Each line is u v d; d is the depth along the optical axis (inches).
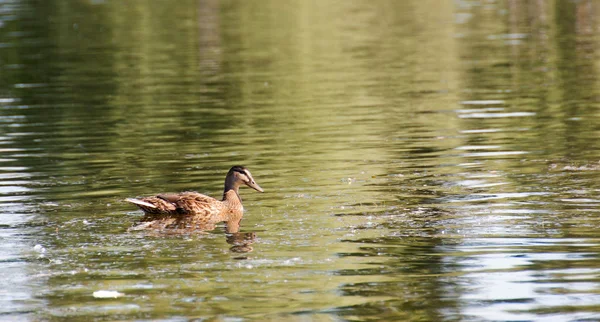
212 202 559.5
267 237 502.0
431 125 854.5
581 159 679.1
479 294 405.7
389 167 680.4
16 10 2308.1
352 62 1355.8
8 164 738.2
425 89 1082.1
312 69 1296.8
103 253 478.3
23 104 1077.8
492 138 781.3
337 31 1781.5
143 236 510.6
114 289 421.7
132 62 1430.9
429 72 1223.5
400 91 1074.1
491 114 901.8
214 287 421.7
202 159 735.7
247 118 928.9
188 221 545.3
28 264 461.4
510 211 537.6
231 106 1008.9
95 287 425.4
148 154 763.4
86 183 657.6
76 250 484.7
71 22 2042.3
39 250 485.4
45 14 2210.9
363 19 1980.8
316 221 532.1
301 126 873.5
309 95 1069.1
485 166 671.1
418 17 1989.4
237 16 2100.1
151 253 477.1
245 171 571.2
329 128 856.3
